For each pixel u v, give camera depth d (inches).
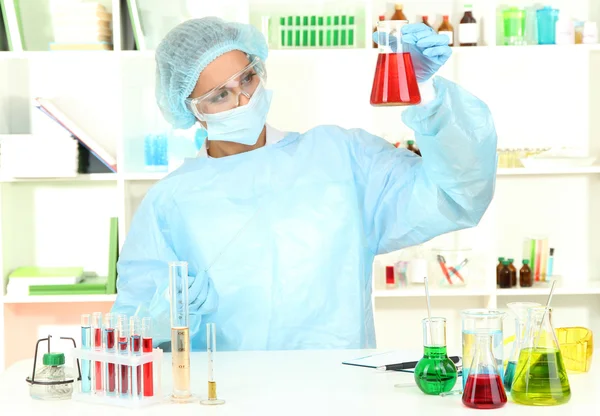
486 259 144.3
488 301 144.9
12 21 140.1
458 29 146.3
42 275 142.2
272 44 146.6
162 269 87.2
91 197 152.6
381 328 155.4
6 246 144.4
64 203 152.3
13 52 138.2
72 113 150.3
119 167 140.6
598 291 142.5
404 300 155.2
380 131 151.5
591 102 150.9
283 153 89.5
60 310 151.8
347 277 86.7
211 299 82.0
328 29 142.4
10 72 149.2
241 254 86.4
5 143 138.5
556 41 141.7
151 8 148.7
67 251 152.6
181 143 142.7
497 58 150.7
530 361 59.7
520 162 146.6
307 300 85.7
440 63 68.9
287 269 85.9
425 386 61.9
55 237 152.4
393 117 151.3
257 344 85.6
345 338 85.8
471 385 58.9
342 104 150.8
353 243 87.0
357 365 71.7
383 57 67.2
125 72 142.8
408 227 82.9
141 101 148.1
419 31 67.7
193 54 86.7
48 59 141.6
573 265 154.2
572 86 150.9
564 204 153.9
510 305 64.4
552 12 142.7
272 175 88.4
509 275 144.0
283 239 86.4
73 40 139.7
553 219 153.9
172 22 149.2
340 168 88.8
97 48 139.9
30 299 140.6
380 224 87.4
